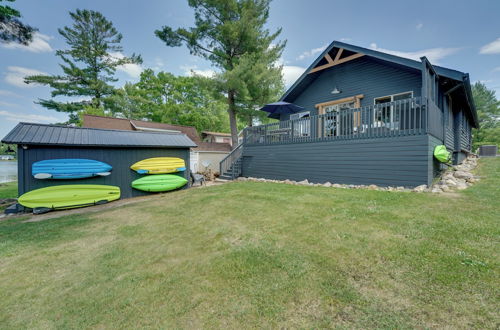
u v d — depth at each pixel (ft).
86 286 6.83
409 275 6.32
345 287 5.98
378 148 20.04
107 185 21.97
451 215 10.80
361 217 11.32
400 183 18.78
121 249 9.42
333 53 29.68
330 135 25.11
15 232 12.05
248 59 40.73
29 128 19.80
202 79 41.16
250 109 45.68
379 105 20.31
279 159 28.60
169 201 18.76
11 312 5.84
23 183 18.22
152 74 88.99
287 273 6.79
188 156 27.99
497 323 4.59
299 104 35.58
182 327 4.98
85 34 71.00
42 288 6.86
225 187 23.70
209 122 91.86
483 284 5.76
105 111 77.46
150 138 25.59
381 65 26.81
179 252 8.81
